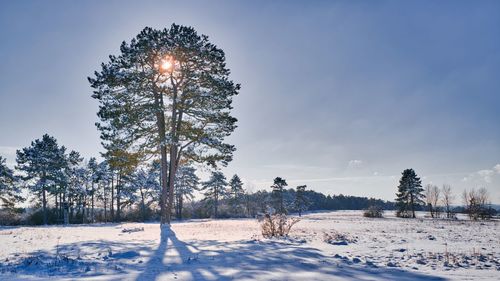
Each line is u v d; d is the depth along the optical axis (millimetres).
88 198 61875
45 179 51406
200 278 6965
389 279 6871
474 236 19125
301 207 92688
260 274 7324
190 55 23781
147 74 23203
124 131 23359
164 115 24859
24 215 56469
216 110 25031
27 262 9094
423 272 7688
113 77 22906
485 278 6961
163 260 9445
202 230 22656
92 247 12625
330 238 14867
